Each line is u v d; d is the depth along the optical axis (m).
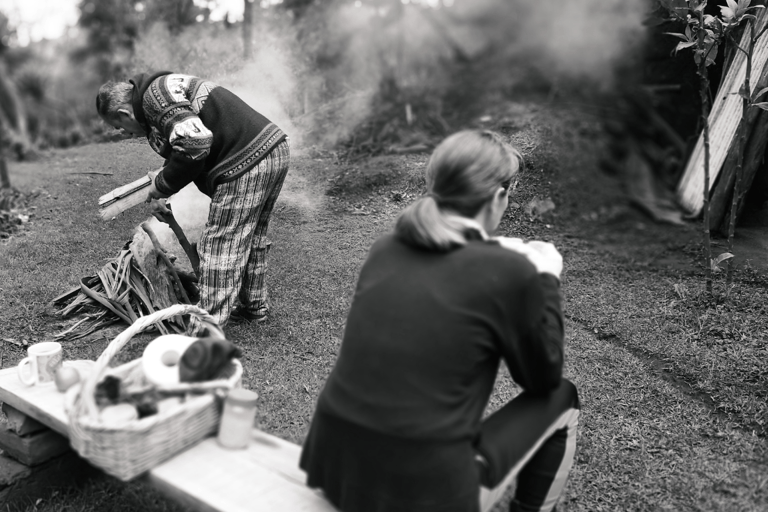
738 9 3.13
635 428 2.53
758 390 2.71
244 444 1.83
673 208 5.54
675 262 4.22
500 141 1.76
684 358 3.01
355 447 1.55
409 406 1.51
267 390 2.75
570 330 3.35
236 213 2.94
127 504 2.15
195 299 3.43
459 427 1.51
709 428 2.51
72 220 4.53
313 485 1.65
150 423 1.64
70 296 3.51
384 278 1.63
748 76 3.25
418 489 1.49
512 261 1.55
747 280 3.73
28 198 4.99
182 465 1.74
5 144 8.05
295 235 4.33
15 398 2.11
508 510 2.00
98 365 1.85
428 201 1.65
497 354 1.61
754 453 2.35
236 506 1.61
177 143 2.73
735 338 3.14
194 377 1.81
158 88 2.77
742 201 4.19
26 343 3.12
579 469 2.31
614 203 5.75
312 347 3.12
